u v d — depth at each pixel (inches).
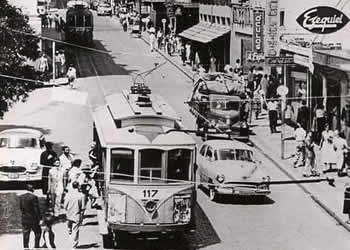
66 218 969.5
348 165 1258.6
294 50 1662.2
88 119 1676.9
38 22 2202.3
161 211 859.4
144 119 913.5
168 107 990.4
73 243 869.8
